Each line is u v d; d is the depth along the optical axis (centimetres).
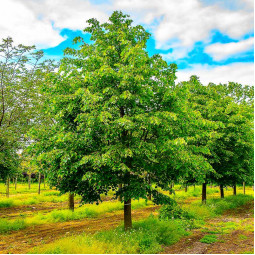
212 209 1526
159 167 920
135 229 961
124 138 895
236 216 1448
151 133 952
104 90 811
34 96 1273
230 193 3123
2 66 1249
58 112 904
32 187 4144
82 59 1004
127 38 971
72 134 821
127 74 780
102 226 1201
